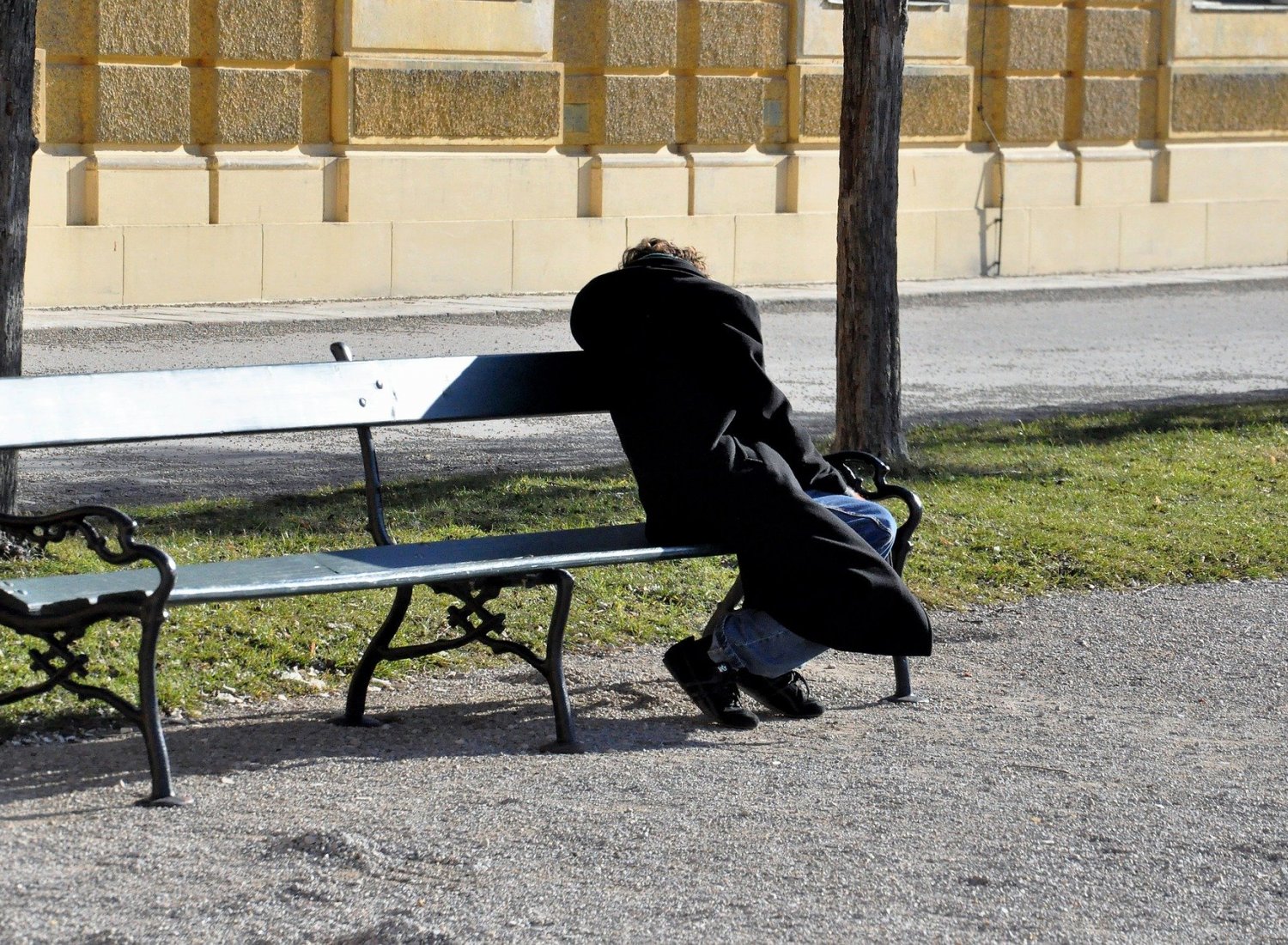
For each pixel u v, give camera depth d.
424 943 8.55
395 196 42.88
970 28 52.03
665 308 12.85
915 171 51.47
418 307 41.72
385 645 12.41
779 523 12.34
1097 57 54.09
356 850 9.65
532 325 40.34
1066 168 54.00
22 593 10.86
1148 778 11.70
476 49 43.81
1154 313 47.25
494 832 10.10
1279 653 15.58
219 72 40.12
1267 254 58.53
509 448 25.06
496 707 13.09
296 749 11.77
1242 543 19.44
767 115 48.62
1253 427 27.53
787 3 48.41
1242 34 56.94
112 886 9.09
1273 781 11.73
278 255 41.31
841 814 10.69
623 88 45.94
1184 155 56.41
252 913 8.84
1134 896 9.54
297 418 12.20
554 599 15.57
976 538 18.88
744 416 12.85
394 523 18.70
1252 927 9.20
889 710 13.53
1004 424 27.97
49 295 38.28
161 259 39.66
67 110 38.56
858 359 22.36
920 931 8.91
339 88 41.81
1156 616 16.77
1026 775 11.70
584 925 8.81
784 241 48.97
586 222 45.78
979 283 51.22
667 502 12.68
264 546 17.27
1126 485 22.25
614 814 10.52
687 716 13.09
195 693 12.80
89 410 11.23
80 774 11.00
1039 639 15.89
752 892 9.34
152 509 19.20
